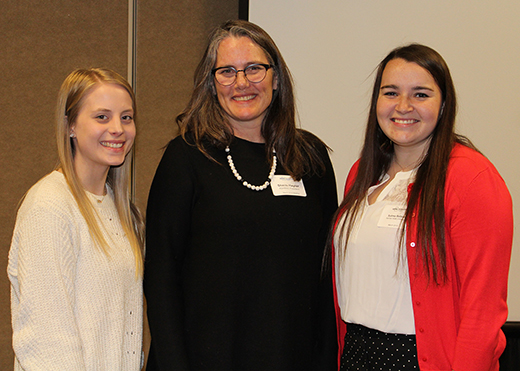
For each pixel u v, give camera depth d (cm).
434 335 134
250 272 143
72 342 119
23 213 125
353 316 148
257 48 149
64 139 134
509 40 240
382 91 147
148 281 143
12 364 273
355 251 149
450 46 243
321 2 251
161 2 278
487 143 244
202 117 153
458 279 135
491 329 125
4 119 271
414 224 137
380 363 139
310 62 253
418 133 141
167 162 148
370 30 248
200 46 282
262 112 152
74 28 271
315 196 161
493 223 125
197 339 143
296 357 148
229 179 148
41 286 117
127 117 142
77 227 129
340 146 254
